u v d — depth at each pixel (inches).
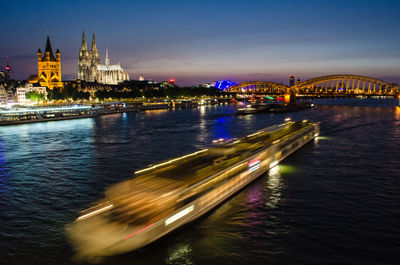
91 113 7687.0
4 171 2299.5
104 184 1953.7
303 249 1112.2
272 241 1162.6
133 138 3914.9
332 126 4936.0
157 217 1034.7
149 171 1347.2
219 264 1024.2
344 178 1950.1
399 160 2458.2
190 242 1141.7
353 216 1381.6
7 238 1229.7
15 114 6171.3
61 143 3560.5
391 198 1603.1
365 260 1047.0
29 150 3127.5
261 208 1445.6
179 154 2886.3
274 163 2197.3
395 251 1095.0
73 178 2090.3
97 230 1002.1
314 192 1680.6
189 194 1181.1
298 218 1354.6
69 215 1456.7
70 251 1113.4
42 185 1940.2
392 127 4734.3
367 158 2522.1
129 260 1021.2
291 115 7465.6
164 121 6225.4
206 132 4471.0
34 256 1096.2
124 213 1024.9
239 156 1749.5
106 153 2947.8
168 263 1017.5
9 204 1609.3
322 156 2583.7
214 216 1347.2
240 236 1190.9
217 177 1379.2
